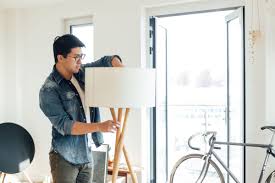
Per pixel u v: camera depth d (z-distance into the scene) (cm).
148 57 361
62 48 169
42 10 415
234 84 342
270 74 290
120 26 363
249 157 297
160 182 385
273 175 275
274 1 282
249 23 297
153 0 345
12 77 425
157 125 370
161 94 386
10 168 347
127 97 153
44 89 169
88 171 187
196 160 360
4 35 427
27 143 371
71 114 174
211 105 463
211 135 298
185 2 339
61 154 171
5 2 390
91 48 404
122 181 336
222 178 297
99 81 153
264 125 291
